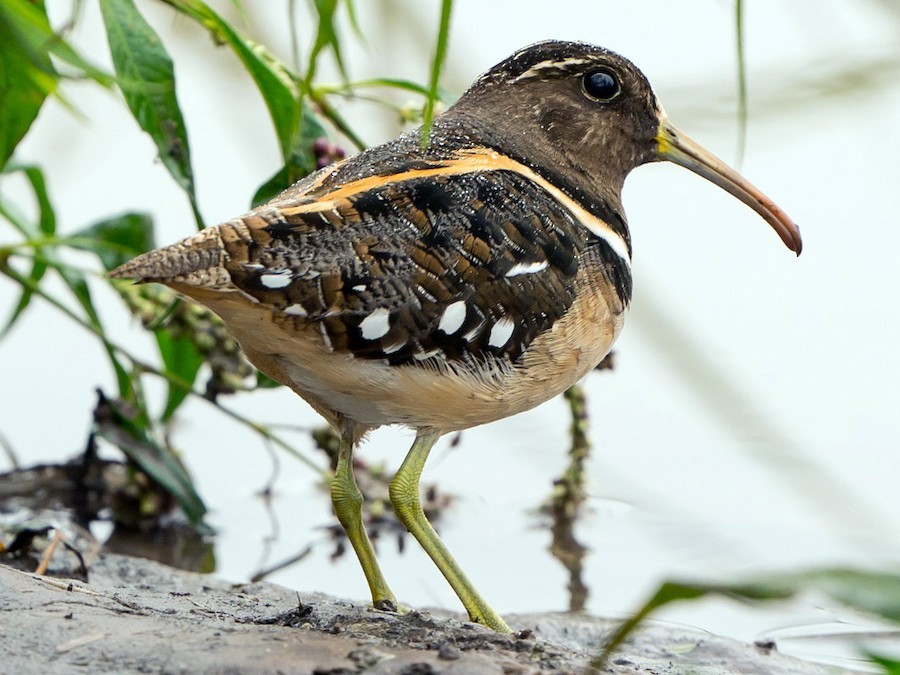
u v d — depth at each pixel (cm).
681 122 1194
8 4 756
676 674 880
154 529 1230
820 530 1255
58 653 695
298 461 1381
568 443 1429
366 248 812
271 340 828
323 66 1538
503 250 855
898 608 464
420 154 912
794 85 1192
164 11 1584
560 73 1015
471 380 862
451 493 1327
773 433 1402
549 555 1201
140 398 1244
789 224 1074
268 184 1116
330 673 682
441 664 696
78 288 1235
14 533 1091
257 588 990
